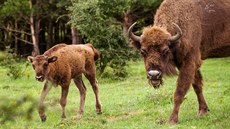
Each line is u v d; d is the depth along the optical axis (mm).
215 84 25203
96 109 17672
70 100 21875
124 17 36812
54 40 56281
